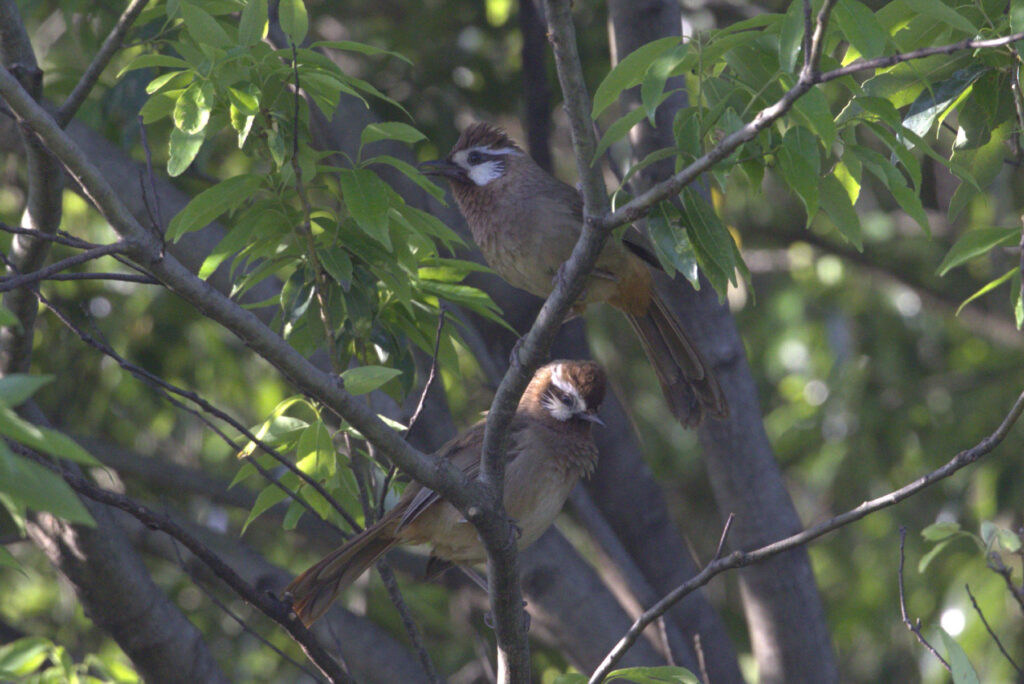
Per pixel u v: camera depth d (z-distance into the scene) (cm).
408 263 804
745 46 629
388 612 1486
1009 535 820
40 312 1410
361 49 747
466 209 1013
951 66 735
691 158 625
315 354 987
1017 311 690
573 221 966
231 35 817
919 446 1702
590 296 974
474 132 1010
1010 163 771
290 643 1550
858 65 543
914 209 646
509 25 1592
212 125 752
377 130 762
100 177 602
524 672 761
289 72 732
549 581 1117
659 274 1137
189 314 1577
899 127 632
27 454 604
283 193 798
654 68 607
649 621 706
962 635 1340
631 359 1803
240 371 1706
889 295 1828
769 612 1159
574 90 612
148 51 1096
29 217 796
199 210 758
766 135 648
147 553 1244
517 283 1014
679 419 986
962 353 1802
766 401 1886
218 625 1537
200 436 1652
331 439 818
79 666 972
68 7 1239
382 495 798
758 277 2000
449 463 691
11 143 1079
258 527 1664
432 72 1538
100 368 1527
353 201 729
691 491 1869
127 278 611
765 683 1171
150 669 1012
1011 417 667
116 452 1316
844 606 1712
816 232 1847
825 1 531
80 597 994
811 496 1953
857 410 1739
